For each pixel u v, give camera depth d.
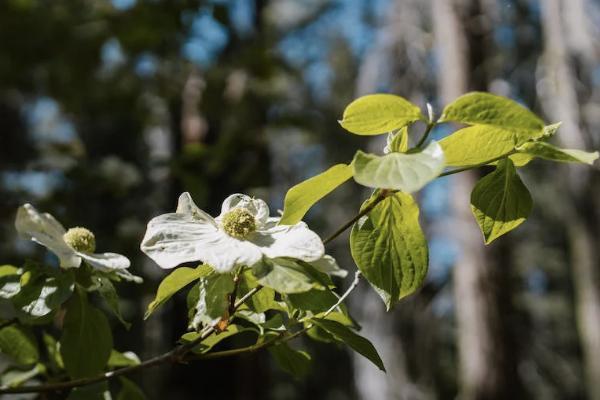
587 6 6.79
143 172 4.36
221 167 4.17
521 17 7.69
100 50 4.74
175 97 5.14
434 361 8.41
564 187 7.29
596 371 7.02
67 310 1.42
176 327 4.39
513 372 6.11
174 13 4.24
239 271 1.23
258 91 5.03
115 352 1.71
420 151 1.06
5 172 4.41
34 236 1.31
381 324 8.25
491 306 6.12
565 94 6.76
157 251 1.21
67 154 4.09
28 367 1.79
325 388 14.12
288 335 1.39
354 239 1.26
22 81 4.97
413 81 7.53
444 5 6.60
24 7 4.69
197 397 4.32
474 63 6.46
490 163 1.23
